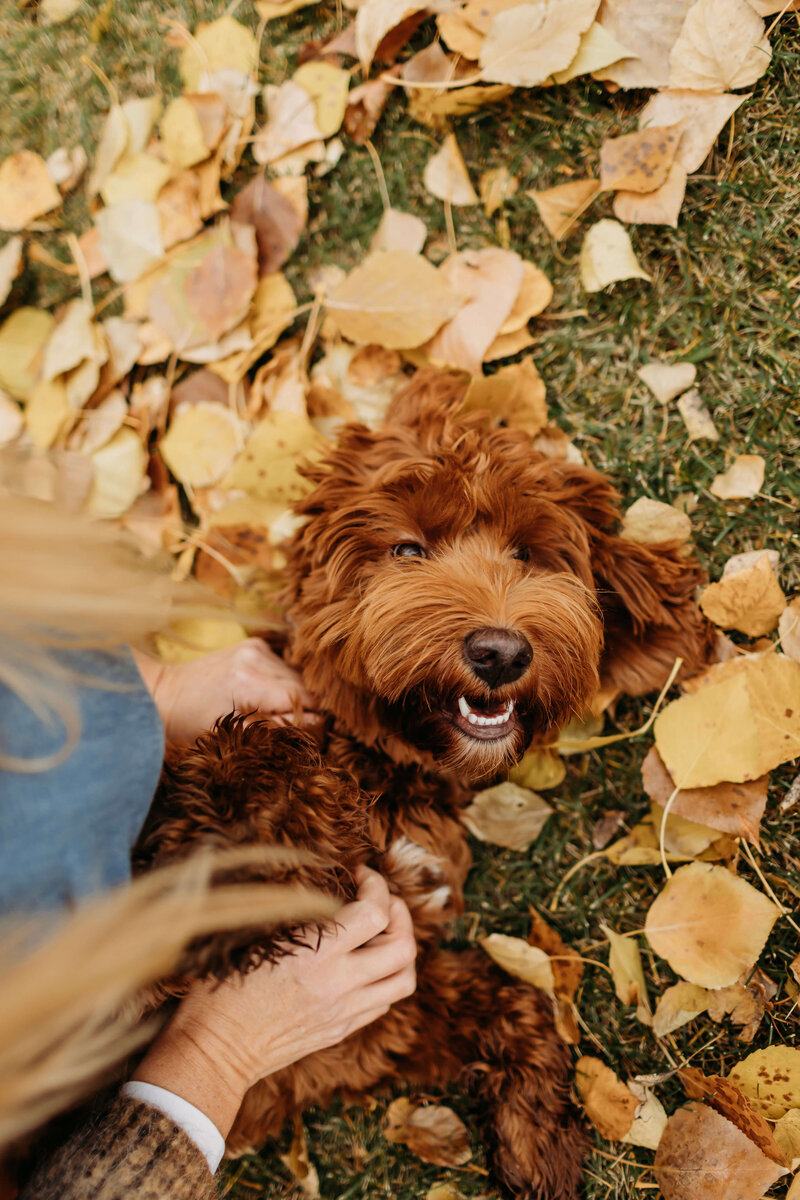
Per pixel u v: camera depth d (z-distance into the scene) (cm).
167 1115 118
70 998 72
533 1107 186
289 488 202
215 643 206
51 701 85
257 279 210
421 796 178
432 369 184
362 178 212
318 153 210
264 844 121
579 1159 189
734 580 184
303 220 211
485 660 142
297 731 148
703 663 188
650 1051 195
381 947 147
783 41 183
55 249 222
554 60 185
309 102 207
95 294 222
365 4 197
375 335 198
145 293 213
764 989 185
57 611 89
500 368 205
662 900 185
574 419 203
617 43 185
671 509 189
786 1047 175
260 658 175
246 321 211
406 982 152
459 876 189
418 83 198
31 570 88
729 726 176
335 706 168
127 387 220
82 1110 125
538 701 154
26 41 221
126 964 76
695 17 178
